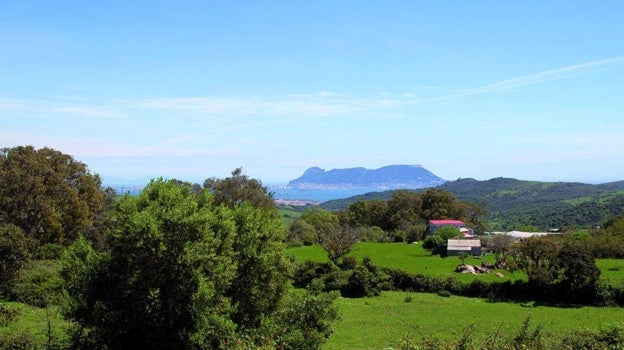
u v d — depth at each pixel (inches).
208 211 885.2
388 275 2410.2
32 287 1459.2
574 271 2004.2
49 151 2426.2
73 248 870.4
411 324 1581.0
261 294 960.3
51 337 854.5
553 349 640.4
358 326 1547.7
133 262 807.1
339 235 3065.9
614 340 658.8
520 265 2164.1
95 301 806.5
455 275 2481.5
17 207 2191.2
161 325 783.7
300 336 808.3
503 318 1705.2
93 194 2546.8
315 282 994.7
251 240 965.2
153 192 903.1
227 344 701.9
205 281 800.9
